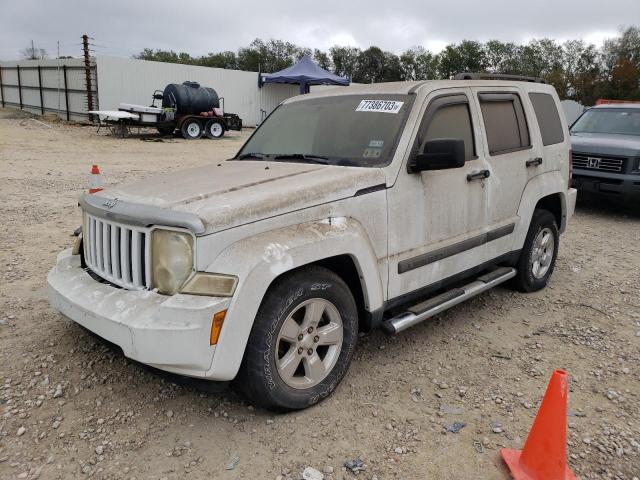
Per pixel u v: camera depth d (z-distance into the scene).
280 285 3.02
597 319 4.80
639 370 3.88
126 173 12.50
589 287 5.62
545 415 2.65
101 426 3.07
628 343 4.32
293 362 3.15
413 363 3.91
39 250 6.20
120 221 3.06
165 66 28.73
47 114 31.89
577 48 68.12
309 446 2.95
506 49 73.44
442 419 3.23
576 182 9.43
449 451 2.94
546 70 70.31
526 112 5.04
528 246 5.15
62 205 8.66
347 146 3.94
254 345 2.94
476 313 4.88
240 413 3.24
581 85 52.84
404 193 3.71
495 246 4.64
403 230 3.73
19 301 4.71
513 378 3.74
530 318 4.79
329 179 3.38
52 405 3.24
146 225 2.92
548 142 5.33
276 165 3.94
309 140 4.21
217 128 24.28
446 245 4.07
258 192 3.15
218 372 2.78
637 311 5.00
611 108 10.59
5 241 6.51
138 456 2.83
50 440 2.93
